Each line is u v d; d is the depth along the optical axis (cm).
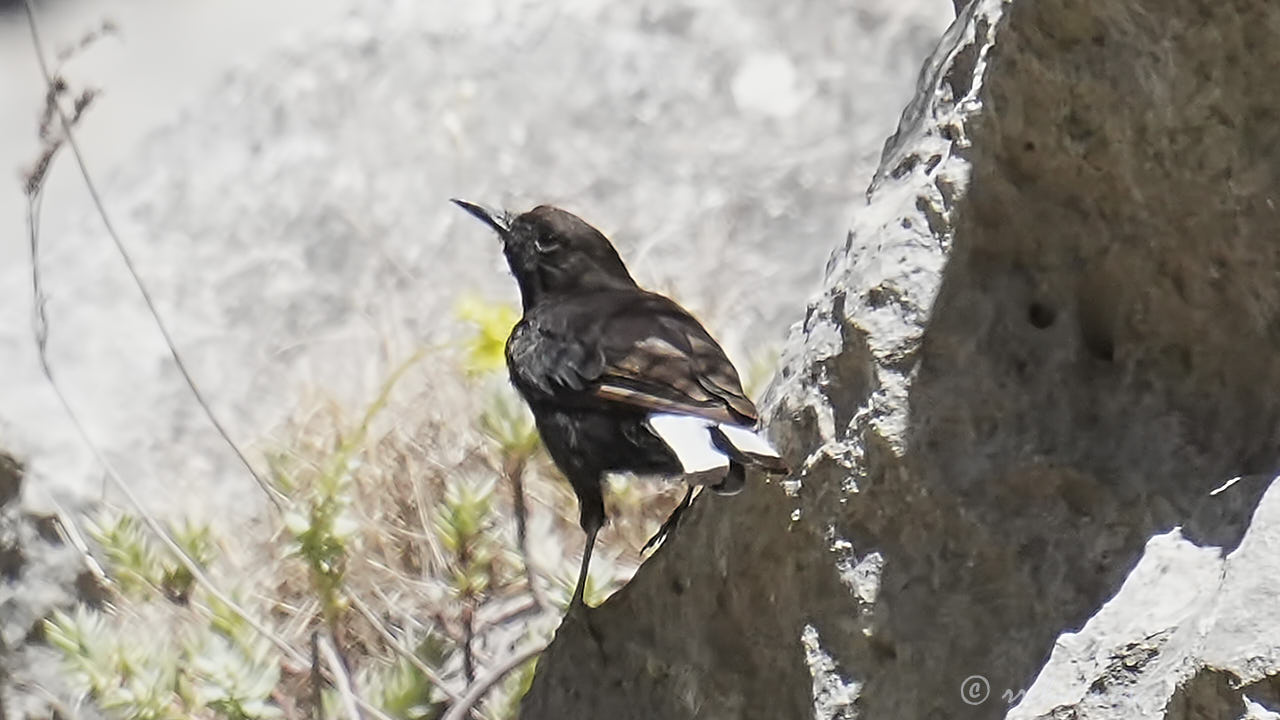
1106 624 720
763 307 1547
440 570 1189
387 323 1523
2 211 1797
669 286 1512
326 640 1089
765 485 836
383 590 1188
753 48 1772
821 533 816
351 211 1644
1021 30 769
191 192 1678
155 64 2081
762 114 1719
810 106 1733
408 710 1038
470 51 1773
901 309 811
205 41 2131
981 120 803
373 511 1240
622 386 953
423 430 1292
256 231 1634
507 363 1020
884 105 1734
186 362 1504
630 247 1612
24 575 1163
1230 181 734
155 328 1537
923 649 786
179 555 1071
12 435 1339
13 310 1559
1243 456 752
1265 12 704
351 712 1022
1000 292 806
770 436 866
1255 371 754
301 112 1742
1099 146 767
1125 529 760
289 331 1554
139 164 1742
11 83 2070
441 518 1098
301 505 1120
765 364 1266
